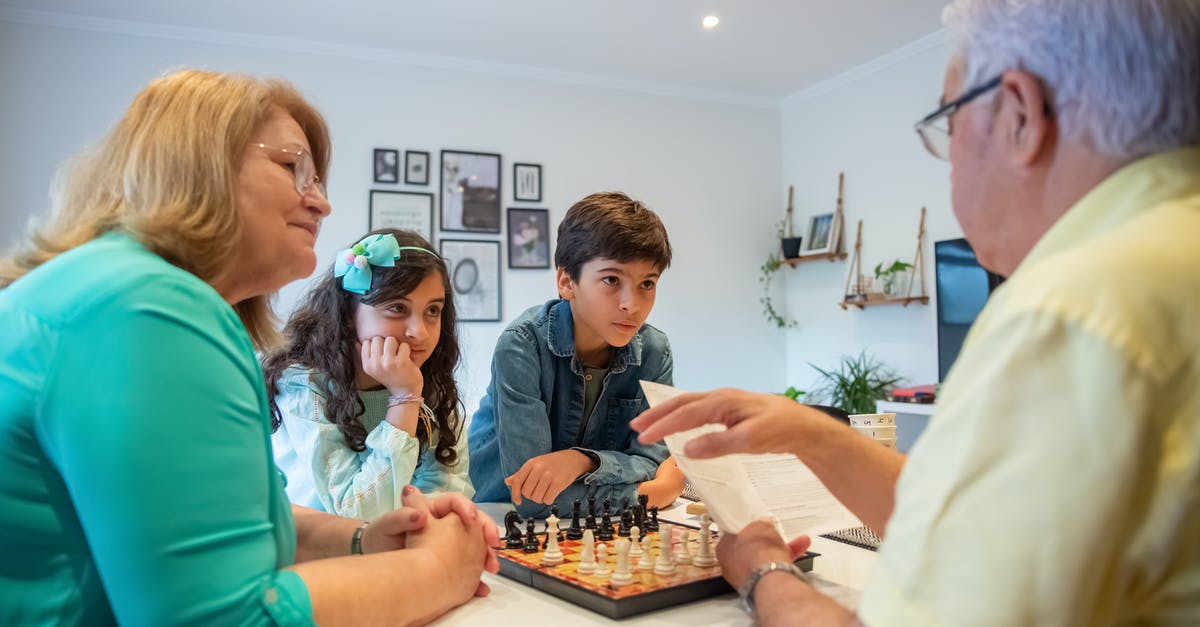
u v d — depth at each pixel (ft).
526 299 14.30
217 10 11.85
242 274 2.85
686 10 12.38
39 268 2.29
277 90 3.05
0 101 11.44
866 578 3.28
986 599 1.54
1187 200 1.78
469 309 13.79
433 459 5.25
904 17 12.85
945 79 2.35
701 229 16.07
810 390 16.19
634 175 15.46
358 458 4.89
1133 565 1.58
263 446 2.39
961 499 1.62
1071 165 1.98
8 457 2.05
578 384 5.46
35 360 2.07
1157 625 1.65
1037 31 1.97
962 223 2.30
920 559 1.65
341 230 13.12
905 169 14.20
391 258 4.79
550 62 14.38
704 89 16.12
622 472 4.88
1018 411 1.59
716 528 4.15
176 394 2.08
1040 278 1.70
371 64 13.48
